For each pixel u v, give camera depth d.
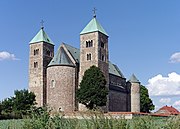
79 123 11.12
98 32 101.69
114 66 134.00
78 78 101.81
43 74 110.44
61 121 12.43
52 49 116.19
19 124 14.33
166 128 10.74
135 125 10.63
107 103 103.25
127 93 131.50
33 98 102.12
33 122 12.93
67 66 98.62
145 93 149.62
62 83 97.00
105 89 92.25
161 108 156.25
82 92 91.62
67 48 104.50
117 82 126.06
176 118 10.93
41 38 113.19
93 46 101.25
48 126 12.38
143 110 148.50
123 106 124.00
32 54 113.25
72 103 97.12
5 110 94.31
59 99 96.06
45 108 13.96
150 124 10.84
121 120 10.46
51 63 99.75
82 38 103.44
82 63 101.88
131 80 134.25
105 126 10.19
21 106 97.75
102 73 92.88
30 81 111.50
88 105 91.12
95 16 106.12
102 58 103.00
